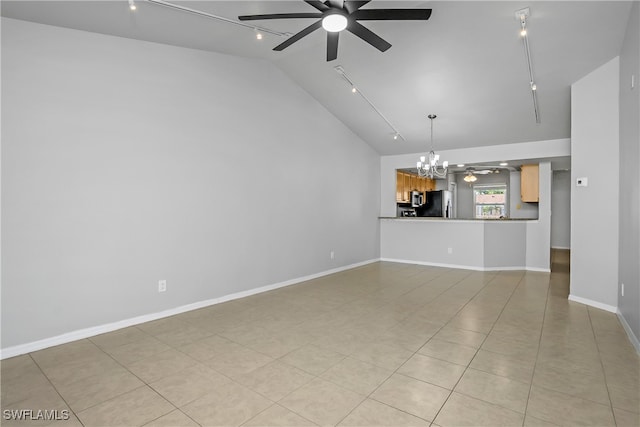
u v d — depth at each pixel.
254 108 4.53
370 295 4.51
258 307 3.96
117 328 3.25
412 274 5.92
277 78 4.84
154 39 3.41
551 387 2.20
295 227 5.20
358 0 2.27
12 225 2.65
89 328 3.07
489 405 2.01
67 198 2.92
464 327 3.31
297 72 4.88
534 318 3.56
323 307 3.97
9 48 2.64
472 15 3.34
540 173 6.36
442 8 3.27
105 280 3.17
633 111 2.99
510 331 3.19
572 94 4.16
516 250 6.42
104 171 3.14
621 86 3.46
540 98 4.60
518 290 4.78
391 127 6.07
